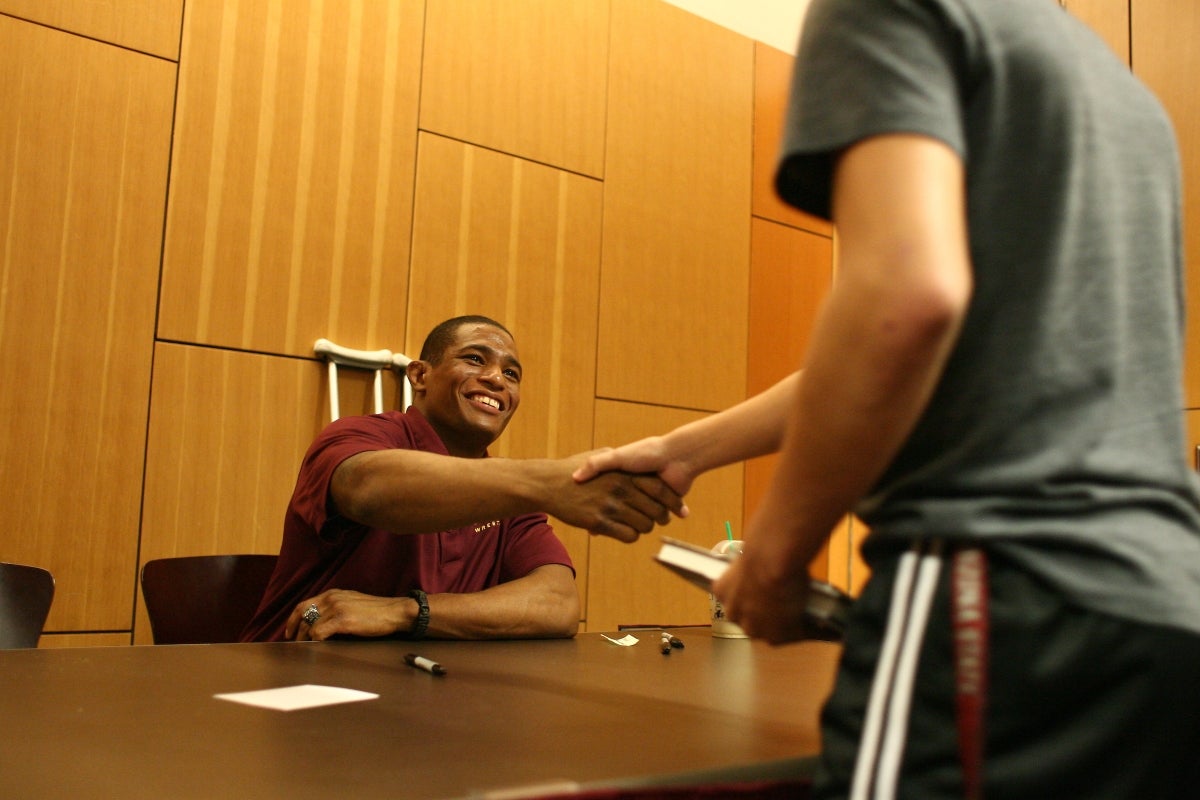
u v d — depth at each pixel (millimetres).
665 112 3797
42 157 2604
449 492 1430
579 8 3600
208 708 907
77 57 2668
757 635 743
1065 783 537
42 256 2584
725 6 4070
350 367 3000
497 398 2168
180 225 2781
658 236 3725
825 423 567
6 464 2494
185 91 2818
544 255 3424
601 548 3443
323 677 1119
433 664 1188
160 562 1927
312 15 3037
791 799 730
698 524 3697
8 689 984
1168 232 681
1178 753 540
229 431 2805
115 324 2668
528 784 651
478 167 3312
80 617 2557
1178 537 588
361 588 1831
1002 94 615
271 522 2846
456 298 3225
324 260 2994
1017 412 590
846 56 604
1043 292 601
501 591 1743
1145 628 533
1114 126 658
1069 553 562
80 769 678
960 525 576
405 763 710
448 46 3287
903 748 552
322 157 3018
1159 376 638
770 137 4125
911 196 547
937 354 536
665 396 3678
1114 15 2455
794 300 4129
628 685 1142
